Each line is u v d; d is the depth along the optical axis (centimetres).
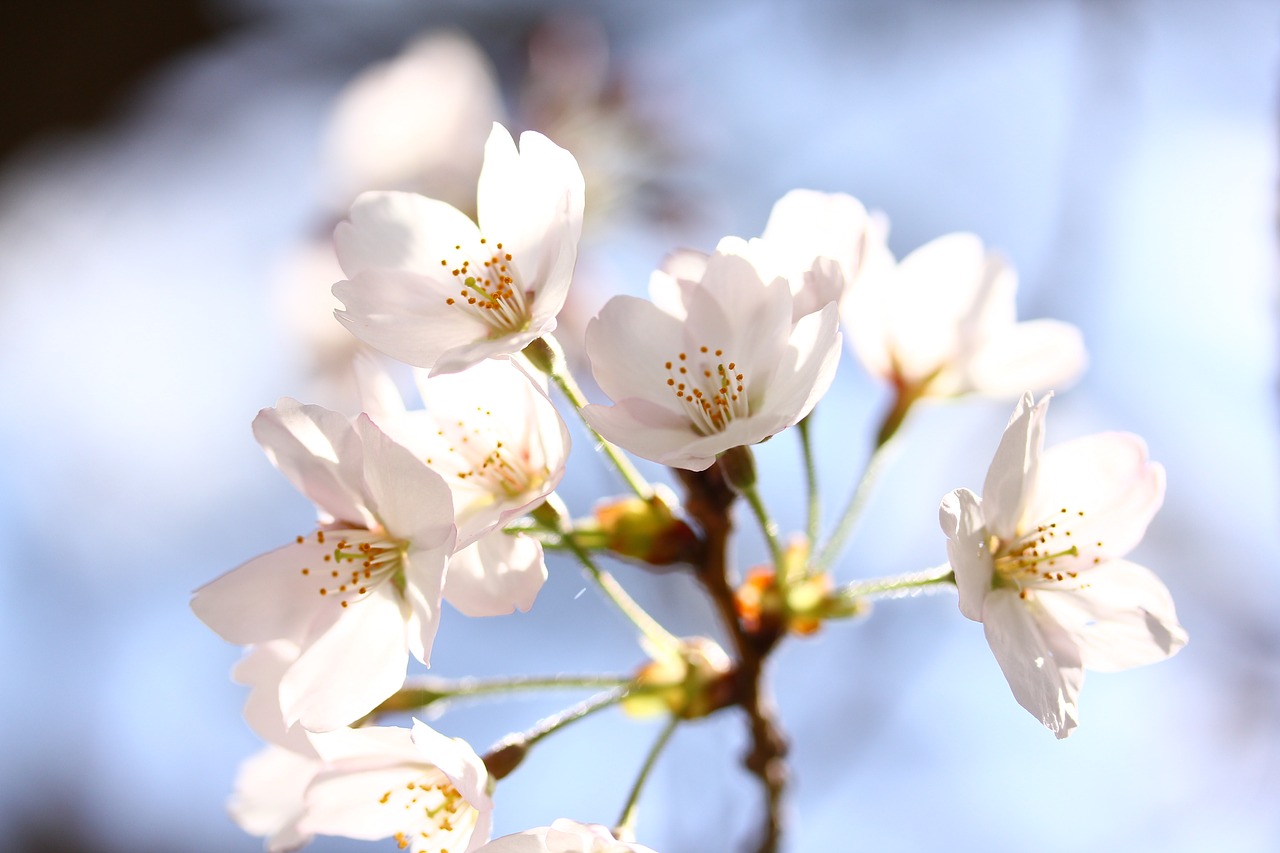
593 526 40
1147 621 39
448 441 40
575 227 38
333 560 39
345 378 50
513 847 37
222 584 39
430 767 39
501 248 39
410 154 50
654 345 39
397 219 40
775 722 40
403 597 39
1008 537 39
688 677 40
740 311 39
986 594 39
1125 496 39
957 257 42
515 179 39
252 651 39
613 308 39
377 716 40
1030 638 39
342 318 39
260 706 39
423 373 40
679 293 39
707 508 39
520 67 59
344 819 39
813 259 39
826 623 41
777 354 39
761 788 40
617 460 40
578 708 39
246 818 41
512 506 39
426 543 38
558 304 38
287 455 39
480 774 38
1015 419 38
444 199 50
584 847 37
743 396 39
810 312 38
